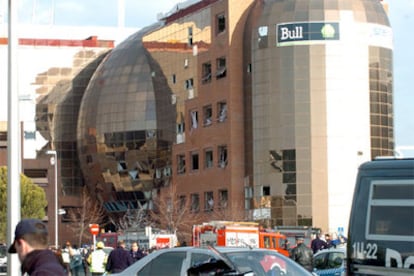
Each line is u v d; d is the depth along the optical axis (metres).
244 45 121.19
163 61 138.62
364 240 16.64
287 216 113.06
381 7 117.94
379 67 115.69
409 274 16.05
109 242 87.00
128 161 142.38
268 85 115.69
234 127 120.50
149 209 141.38
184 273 23.02
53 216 146.75
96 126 146.12
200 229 67.00
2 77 158.12
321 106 113.31
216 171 123.44
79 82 162.50
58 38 169.25
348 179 112.56
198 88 129.12
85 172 151.62
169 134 137.00
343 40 113.88
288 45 114.38
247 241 65.44
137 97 140.88
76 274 51.59
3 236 117.94
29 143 158.75
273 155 114.69
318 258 38.03
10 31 29.06
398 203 16.38
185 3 136.50
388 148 116.06
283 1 115.88
